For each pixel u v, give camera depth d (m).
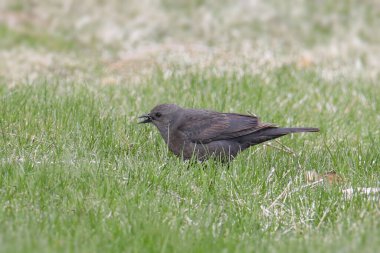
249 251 8.53
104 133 12.73
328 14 26.78
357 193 10.30
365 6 27.55
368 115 15.46
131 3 26.91
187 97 15.58
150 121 12.59
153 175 10.76
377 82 18.83
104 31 24.33
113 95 15.80
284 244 8.83
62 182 10.30
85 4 26.56
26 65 19.84
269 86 16.95
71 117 13.36
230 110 14.98
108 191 10.12
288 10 26.83
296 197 10.38
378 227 9.23
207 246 8.69
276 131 12.05
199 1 27.44
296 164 12.02
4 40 22.75
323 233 9.38
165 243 8.60
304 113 15.34
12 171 10.63
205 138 12.04
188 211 9.88
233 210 10.05
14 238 8.52
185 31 24.80
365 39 24.88
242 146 12.19
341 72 19.16
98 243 8.66
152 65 19.30
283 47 23.00
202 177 10.93
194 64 18.88
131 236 8.92
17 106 13.82
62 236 8.83
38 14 25.69
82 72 19.19
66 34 24.17
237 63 19.09
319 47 23.50
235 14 26.33
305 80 17.86
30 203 9.80
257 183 11.02
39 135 12.51
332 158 12.24
